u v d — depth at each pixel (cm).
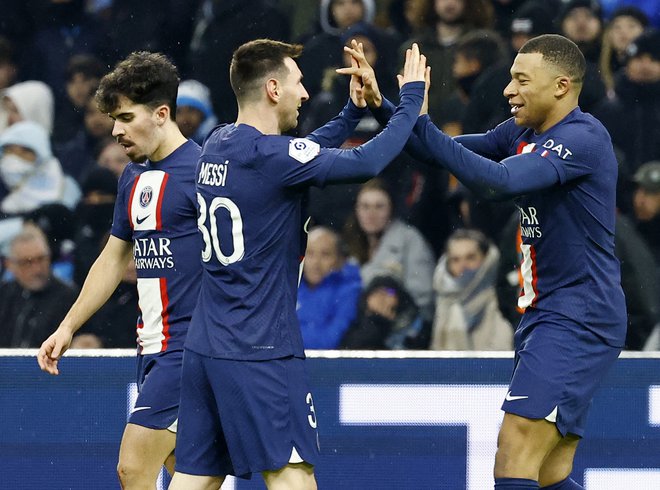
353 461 1775
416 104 1330
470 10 2352
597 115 2280
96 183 2302
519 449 1374
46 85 2423
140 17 2444
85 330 2138
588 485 1764
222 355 1299
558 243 1391
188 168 1459
